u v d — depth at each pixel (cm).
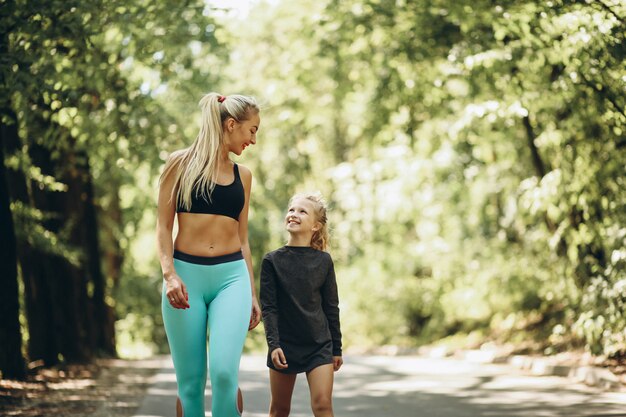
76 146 1420
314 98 1972
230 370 517
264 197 2783
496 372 1272
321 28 1548
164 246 534
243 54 2194
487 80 1340
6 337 1112
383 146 2025
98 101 1346
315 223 586
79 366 1441
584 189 1273
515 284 1867
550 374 1217
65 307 1495
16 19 945
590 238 1300
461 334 2122
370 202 2270
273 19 2117
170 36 1302
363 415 871
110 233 2202
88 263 1762
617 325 1154
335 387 1120
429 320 2466
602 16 1032
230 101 541
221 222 537
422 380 1185
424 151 2027
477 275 1981
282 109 1991
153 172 1540
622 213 1215
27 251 1372
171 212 540
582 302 1205
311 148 2700
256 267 2831
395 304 2478
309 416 855
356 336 2556
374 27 1480
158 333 2922
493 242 2005
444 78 1463
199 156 533
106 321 1820
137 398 1024
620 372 1099
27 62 966
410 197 2177
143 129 1459
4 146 1175
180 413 531
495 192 1923
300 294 571
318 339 569
